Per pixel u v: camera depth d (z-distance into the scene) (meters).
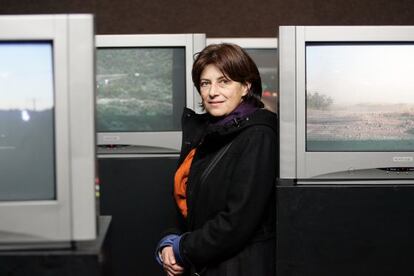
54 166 0.99
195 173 1.40
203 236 1.31
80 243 1.01
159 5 3.15
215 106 1.36
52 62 0.98
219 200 1.33
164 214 2.14
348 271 1.33
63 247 0.98
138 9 3.15
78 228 0.98
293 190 1.32
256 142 1.31
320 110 1.36
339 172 1.35
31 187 1.00
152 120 2.19
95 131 0.98
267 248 1.37
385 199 1.32
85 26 0.95
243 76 1.36
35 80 0.98
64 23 0.95
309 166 1.35
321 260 1.33
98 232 1.07
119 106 2.18
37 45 0.97
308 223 1.32
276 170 1.42
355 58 1.34
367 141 1.36
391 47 1.34
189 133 1.54
